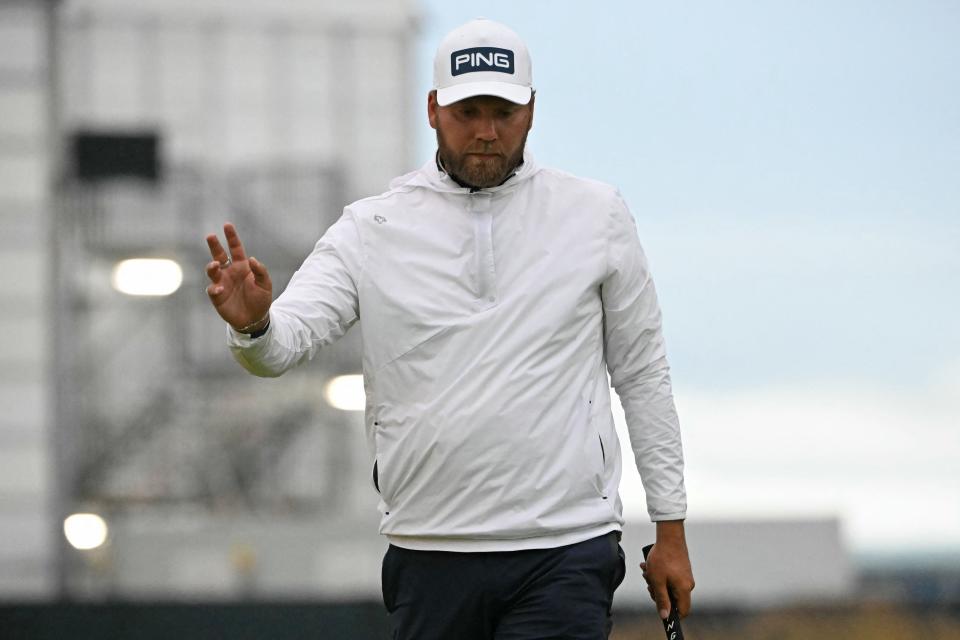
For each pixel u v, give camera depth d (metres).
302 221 53.62
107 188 52.41
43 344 51.00
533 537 10.75
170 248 50.41
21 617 25.11
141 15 54.62
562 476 10.74
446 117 10.79
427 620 11.02
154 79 54.59
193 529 50.72
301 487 52.16
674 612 11.55
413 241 10.96
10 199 51.41
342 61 55.06
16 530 50.00
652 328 11.48
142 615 24.94
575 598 10.77
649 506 11.60
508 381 10.69
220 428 52.09
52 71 51.75
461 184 11.02
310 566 50.94
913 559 74.12
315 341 10.84
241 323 10.10
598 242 11.10
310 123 54.75
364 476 52.28
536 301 10.87
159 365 52.34
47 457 50.44
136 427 51.66
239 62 54.84
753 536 53.38
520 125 10.82
